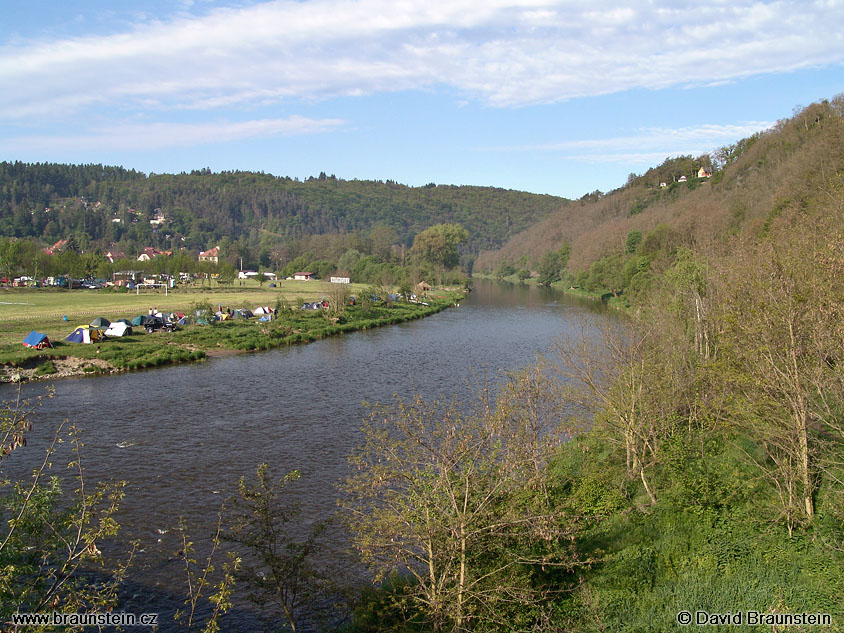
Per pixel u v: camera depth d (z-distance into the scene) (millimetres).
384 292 110938
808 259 21391
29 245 137875
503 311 107500
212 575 20312
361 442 33750
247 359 61062
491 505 16062
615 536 19938
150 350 59969
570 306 113500
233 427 36812
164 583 19875
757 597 15852
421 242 185250
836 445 20750
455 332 80375
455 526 14680
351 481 17562
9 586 11086
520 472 17516
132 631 17438
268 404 42375
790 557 17531
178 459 31188
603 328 30219
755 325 20031
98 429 36312
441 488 15570
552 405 22047
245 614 18312
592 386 25125
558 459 25656
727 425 24203
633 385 23672
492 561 16391
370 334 79875
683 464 23578
